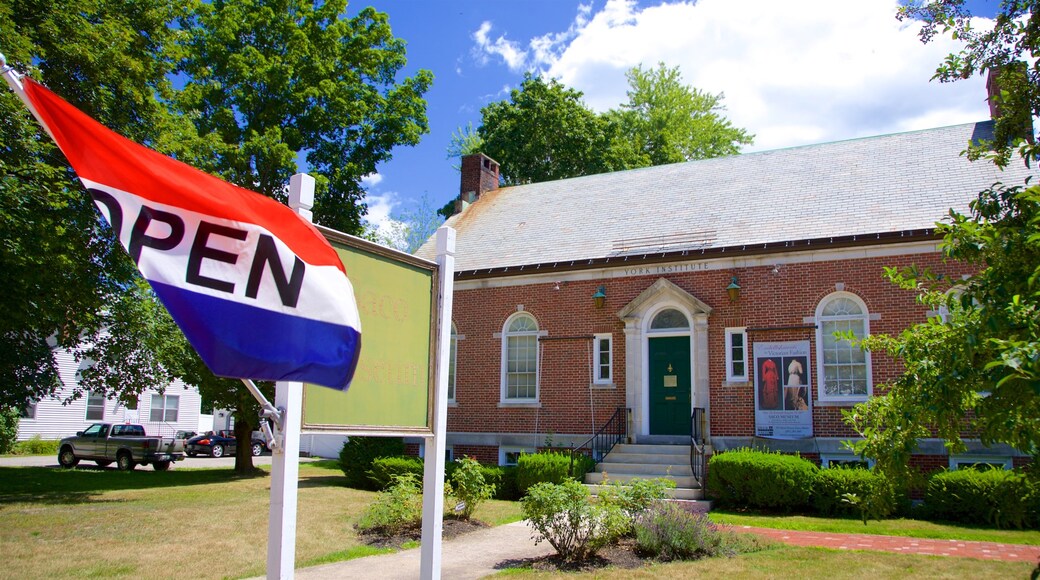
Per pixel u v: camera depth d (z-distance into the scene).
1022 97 7.04
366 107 27.53
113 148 4.75
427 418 7.17
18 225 12.36
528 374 21.30
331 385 5.52
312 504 15.42
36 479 21.09
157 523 12.51
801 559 9.95
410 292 7.16
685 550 10.26
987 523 13.32
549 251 21.92
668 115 44.38
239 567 9.55
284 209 5.66
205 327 4.82
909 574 9.06
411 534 11.99
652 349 19.83
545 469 17.19
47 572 8.99
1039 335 4.30
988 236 4.76
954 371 4.70
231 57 24.97
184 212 4.91
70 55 14.50
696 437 18.31
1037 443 4.60
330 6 27.30
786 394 17.80
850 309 17.62
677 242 19.95
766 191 21.22
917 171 19.56
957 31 7.54
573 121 38.66
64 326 16.78
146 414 40.22
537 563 10.02
